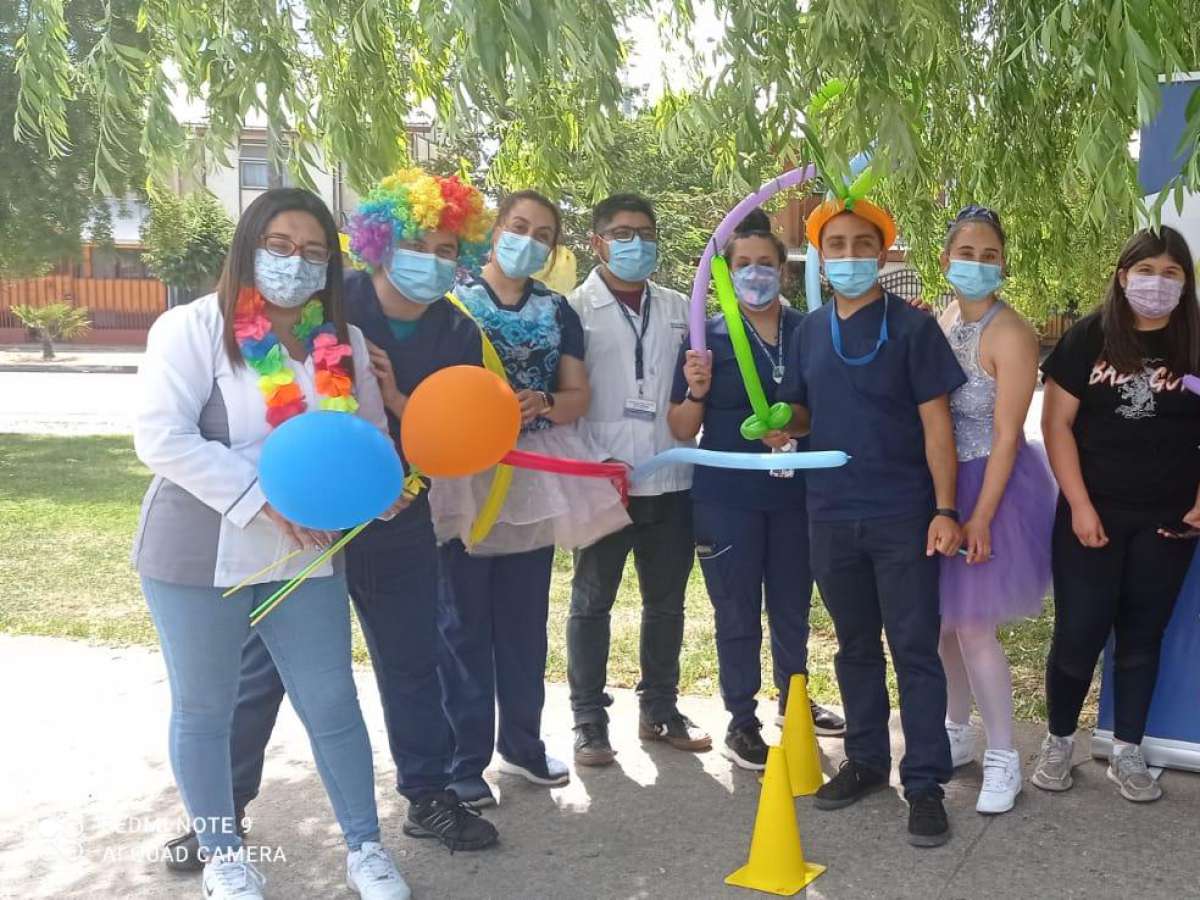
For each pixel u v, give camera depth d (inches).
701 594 253.6
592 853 124.6
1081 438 133.6
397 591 120.4
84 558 285.4
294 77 144.2
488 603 136.5
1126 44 100.0
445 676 136.7
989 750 135.0
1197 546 139.7
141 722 165.6
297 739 161.6
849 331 130.2
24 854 125.1
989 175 190.9
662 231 517.7
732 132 110.7
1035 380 129.2
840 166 115.6
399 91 165.3
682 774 146.8
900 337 127.8
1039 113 174.4
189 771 106.5
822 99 116.6
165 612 103.7
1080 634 134.7
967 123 193.3
